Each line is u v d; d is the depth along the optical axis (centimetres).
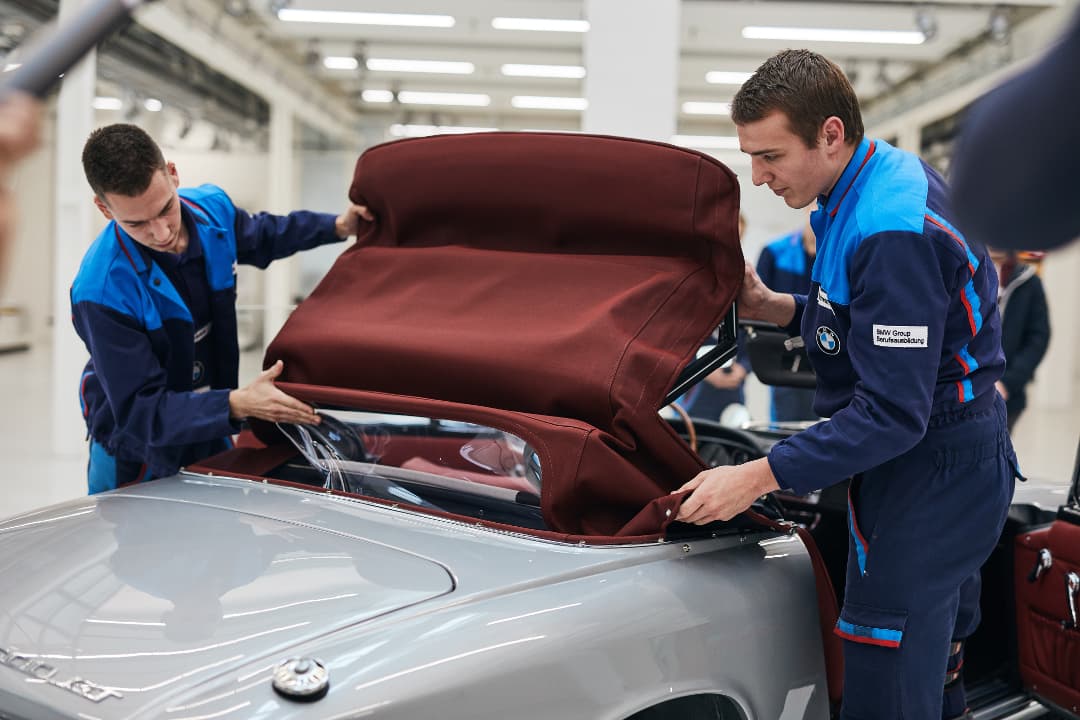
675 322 196
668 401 200
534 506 195
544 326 198
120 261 238
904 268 168
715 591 173
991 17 849
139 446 241
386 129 1335
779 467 173
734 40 969
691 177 196
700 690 165
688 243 202
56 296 714
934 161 1012
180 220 248
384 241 241
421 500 204
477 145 218
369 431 221
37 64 56
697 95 1186
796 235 438
